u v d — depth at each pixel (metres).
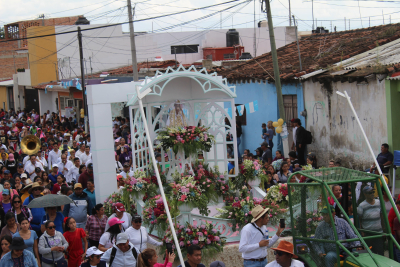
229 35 34.00
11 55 47.88
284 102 16.50
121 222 7.90
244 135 18.83
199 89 10.52
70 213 9.70
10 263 6.97
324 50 17.88
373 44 15.52
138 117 10.03
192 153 9.55
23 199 10.77
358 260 5.98
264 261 7.04
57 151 15.77
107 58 35.97
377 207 6.68
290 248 5.90
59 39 36.22
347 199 7.25
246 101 18.50
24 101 40.84
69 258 8.17
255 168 9.95
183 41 35.75
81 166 12.97
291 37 34.41
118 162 14.02
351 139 13.05
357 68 12.38
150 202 8.66
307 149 15.21
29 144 17.66
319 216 6.64
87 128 24.30
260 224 7.06
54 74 36.56
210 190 9.33
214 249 8.27
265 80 17.06
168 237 8.14
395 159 10.55
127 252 6.88
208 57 32.94
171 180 10.00
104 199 10.20
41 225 8.84
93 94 10.10
